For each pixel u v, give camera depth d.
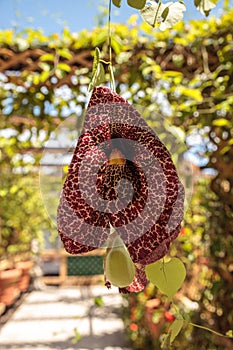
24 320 3.90
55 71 1.64
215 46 1.65
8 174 2.82
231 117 1.70
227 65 1.63
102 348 3.03
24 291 5.28
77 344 3.13
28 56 1.67
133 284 0.55
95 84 0.58
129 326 2.85
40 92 1.75
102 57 1.59
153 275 0.60
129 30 1.66
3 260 3.80
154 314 2.20
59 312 4.22
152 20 0.59
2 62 1.65
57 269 6.35
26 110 1.79
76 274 5.98
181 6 0.59
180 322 0.74
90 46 1.65
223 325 1.77
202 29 1.65
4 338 3.30
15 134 1.97
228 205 1.79
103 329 3.54
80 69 1.70
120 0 0.61
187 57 1.66
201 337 1.86
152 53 1.65
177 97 1.70
